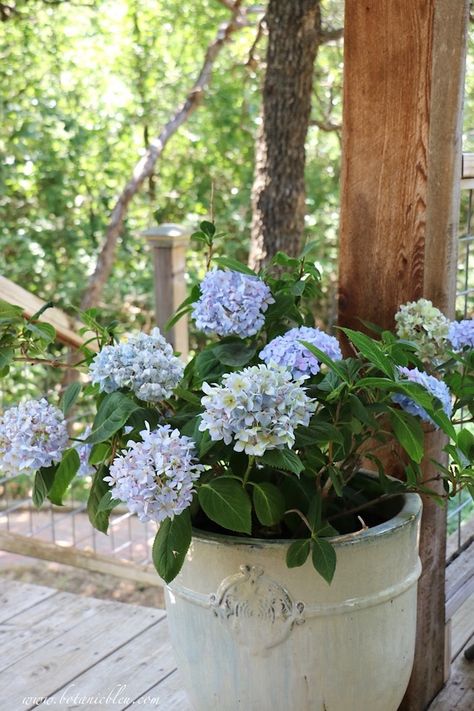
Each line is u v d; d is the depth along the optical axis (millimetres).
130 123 7109
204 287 1434
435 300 1633
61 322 2527
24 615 2188
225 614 1346
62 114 6875
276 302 1461
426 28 1548
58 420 1373
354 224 1691
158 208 7258
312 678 1343
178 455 1188
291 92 4270
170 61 7016
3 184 6754
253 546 1305
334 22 4547
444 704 1794
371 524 1512
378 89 1618
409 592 1410
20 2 6473
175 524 1243
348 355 1737
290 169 4340
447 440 1693
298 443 1262
